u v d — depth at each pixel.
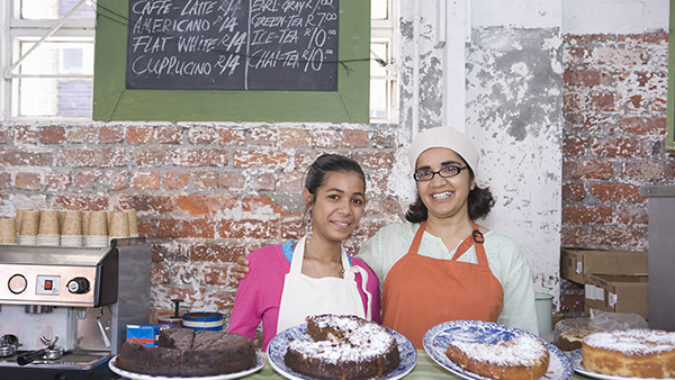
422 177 1.39
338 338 0.94
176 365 0.82
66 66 2.39
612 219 2.29
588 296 1.96
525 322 1.35
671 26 2.17
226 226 2.14
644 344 0.87
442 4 2.10
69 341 1.63
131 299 1.74
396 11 2.27
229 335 0.94
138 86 2.18
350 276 1.30
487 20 2.16
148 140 2.16
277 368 0.84
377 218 2.15
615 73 2.32
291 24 2.19
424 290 1.33
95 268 1.53
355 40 2.19
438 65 2.14
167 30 2.19
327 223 1.28
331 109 2.17
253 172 2.16
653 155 2.30
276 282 1.28
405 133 2.15
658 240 1.29
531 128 2.13
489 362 0.83
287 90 2.18
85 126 2.17
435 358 0.88
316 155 2.17
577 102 2.31
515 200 2.12
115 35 2.19
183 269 2.13
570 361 0.91
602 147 2.31
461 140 1.38
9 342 1.59
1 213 2.15
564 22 2.32
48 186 2.15
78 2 2.31
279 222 2.15
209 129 2.16
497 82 2.14
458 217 1.44
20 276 1.53
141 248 1.82
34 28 2.29
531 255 2.10
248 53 2.18
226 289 2.12
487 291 1.30
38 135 2.16
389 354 0.86
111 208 2.14
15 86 2.28
